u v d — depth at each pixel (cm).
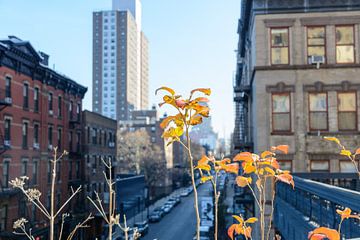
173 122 345
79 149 4147
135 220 5528
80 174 4147
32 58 3097
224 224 3731
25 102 3117
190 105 324
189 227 4941
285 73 2119
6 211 2753
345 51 2102
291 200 1425
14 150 2892
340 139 2070
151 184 8306
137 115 11956
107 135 4931
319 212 984
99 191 4519
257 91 2133
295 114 2103
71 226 3603
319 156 2080
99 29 16675
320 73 2102
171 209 6619
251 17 2395
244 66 3578
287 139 2100
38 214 3150
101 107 16475
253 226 2520
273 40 2147
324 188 896
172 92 332
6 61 2812
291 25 2130
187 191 9406
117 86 16412
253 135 2498
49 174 3425
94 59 16688
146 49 19688
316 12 2117
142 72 18975
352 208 712
